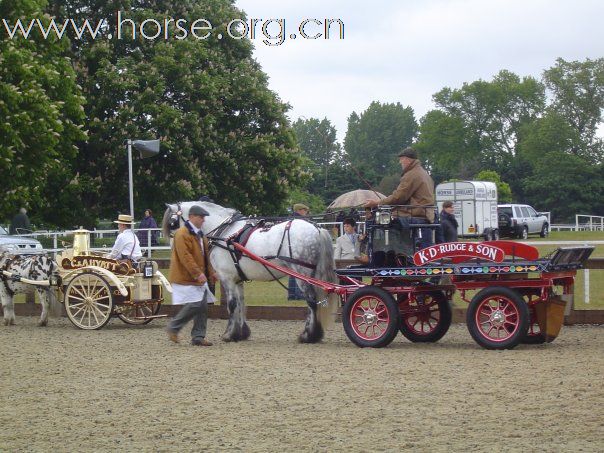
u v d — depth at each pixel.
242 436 8.81
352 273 14.98
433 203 15.10
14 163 34.00
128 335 17.08
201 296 15.41
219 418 9.59
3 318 20.59
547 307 14.15
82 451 8.43
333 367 12.64
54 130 34.41
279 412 9.80
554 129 101.38
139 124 43.38
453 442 8.41
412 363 12.82
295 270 15.32
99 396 10.91
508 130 115.12
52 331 17.84
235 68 48.09
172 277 15.50
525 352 13.77
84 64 42.94
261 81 48.72
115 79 42.12
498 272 13.93
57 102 34.94
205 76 44.78
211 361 13.46
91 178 43.00
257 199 48.09
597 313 17.64
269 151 47.47
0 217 34.62
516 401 10.08
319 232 15.36
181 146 44.19
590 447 8.18
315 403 10.21
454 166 114.12
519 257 14.09
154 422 9.49
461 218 49.62
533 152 103.00
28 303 21.05
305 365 12.88
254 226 15.95
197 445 8.53
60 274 18.42
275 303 22.44
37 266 18.52
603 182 100.12
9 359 14.03
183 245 15.38
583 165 100.25
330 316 15.20
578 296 22.30
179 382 11.72
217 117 46.62
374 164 149.38
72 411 10.10
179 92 45.09
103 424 9.45
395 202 14.98
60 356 14.27
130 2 44.41
